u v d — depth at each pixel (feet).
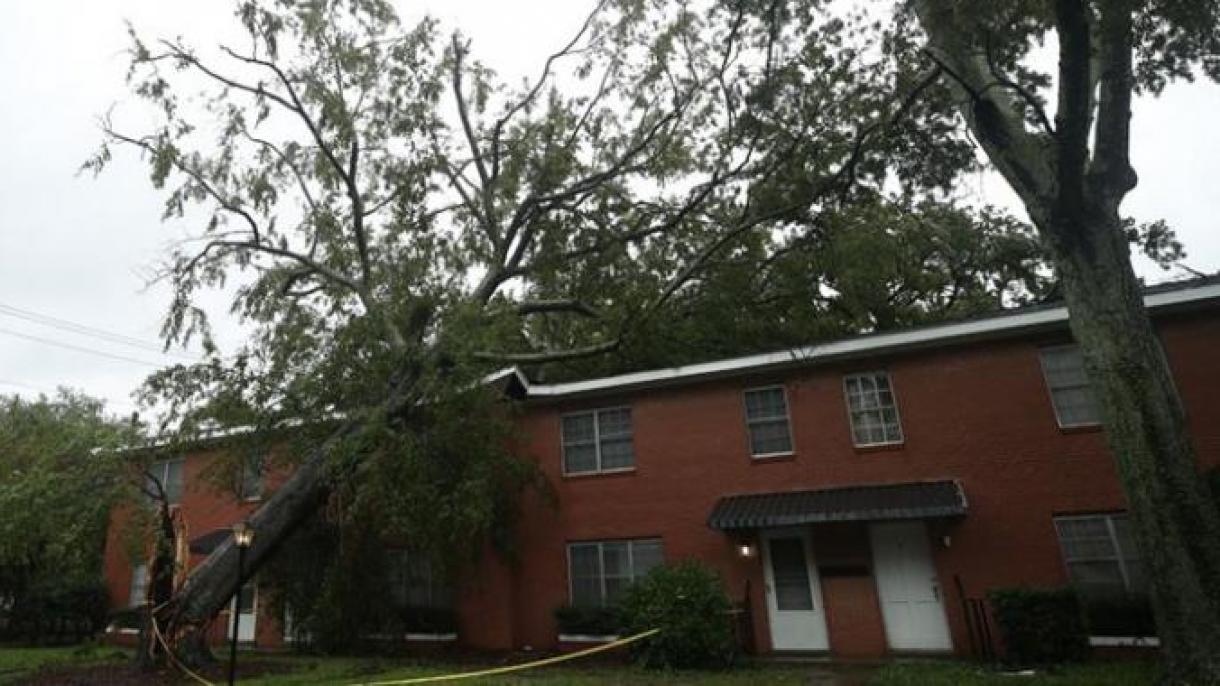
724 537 46.62
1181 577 25.35
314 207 56.85
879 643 41.45
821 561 44.21
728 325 52.03
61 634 63.16
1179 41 36.45
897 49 40.01
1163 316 40.04
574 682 33.88
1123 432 27.63
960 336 43.75
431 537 43.50
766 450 47.83
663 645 38.22
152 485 61.16
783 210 44.57
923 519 42.09
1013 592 36.52
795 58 41.75
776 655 42.42
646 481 50.08
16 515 41.70
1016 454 41.57
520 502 51.98
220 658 47.14
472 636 50.21
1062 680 29.55
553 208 56.75
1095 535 39.04
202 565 42.80
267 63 54.44
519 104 57.82
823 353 46.55
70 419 66.18
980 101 33.04
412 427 45.70
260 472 50.03
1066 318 41.39
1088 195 30.58
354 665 42.98
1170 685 24.97
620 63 55.26
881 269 45.85
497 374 51.93
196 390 45.78
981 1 30.66
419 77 55.01
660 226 52.16
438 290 49.60
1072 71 28.12
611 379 52.29
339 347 47.52
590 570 50.06
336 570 45.16
